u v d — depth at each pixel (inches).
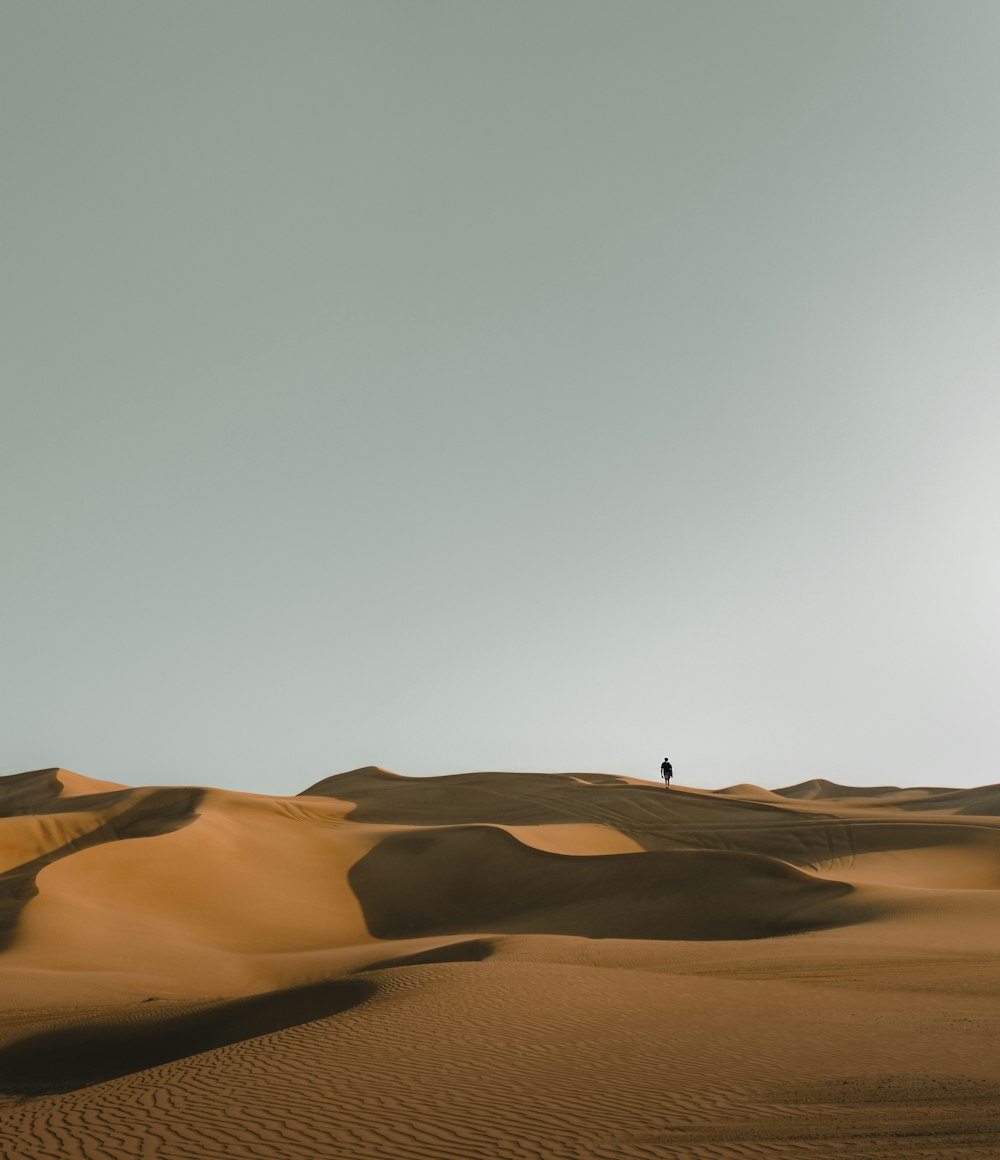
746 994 758.5
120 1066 857.5
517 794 3853.3
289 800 3292.3
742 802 3553.2
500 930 1878.7
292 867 2311.8
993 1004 717.9
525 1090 473.1
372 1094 469.4
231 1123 429.1
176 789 3009.4
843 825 2903.5
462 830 2491.4
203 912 1936.5
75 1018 1028.5
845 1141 384.5
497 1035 593.3
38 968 1389.0
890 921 1357.0
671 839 2984.7
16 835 2541.8
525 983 775.7
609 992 749.3
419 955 1299.2
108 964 1455.5
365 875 2314.2
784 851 2726.4
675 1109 437.4
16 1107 499.2
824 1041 577.0
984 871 2298.2
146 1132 422.0
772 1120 417.4
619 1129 408.2
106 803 2893.7
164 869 2079.2
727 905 1798.7
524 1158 372.2
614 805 3577.8
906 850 2593.5
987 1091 454.6
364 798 3944.4
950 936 1191.6
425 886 2218.3
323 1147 391.2
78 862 1989.4
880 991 782.5
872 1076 490.0
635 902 1907.0
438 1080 493.0
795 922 1581.0
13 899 1745.8
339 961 1466.5
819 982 833.5
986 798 3983.8
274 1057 551.8
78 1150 399.9
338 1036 595.5
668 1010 681.6
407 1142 394.9
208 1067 544.7
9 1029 1006.4
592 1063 525.7
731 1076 496.1
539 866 2207.2
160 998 1202.0
